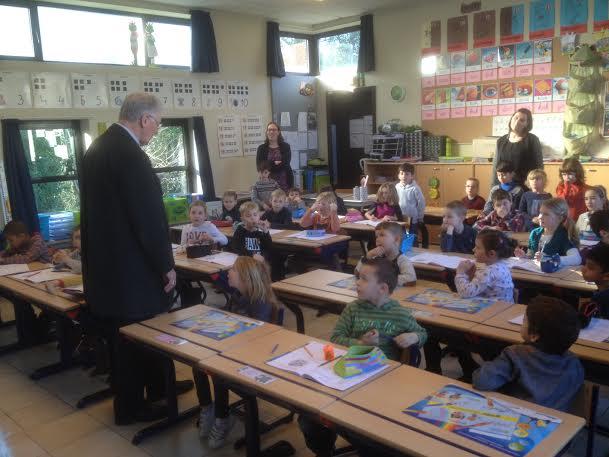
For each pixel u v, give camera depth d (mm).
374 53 8062
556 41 6461
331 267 4520
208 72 7324
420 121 7773
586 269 2482
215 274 3547
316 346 2051
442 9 7316
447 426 1434
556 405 1714
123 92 6578
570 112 6355
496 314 2357
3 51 5680
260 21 7973
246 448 2318
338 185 8977
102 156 2393
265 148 6762
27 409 3049
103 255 2447
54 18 6004
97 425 2830
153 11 6797
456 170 7047
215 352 2037
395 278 2268
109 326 2715
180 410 2908
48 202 6250
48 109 5980
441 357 3105
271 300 2818
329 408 1551
